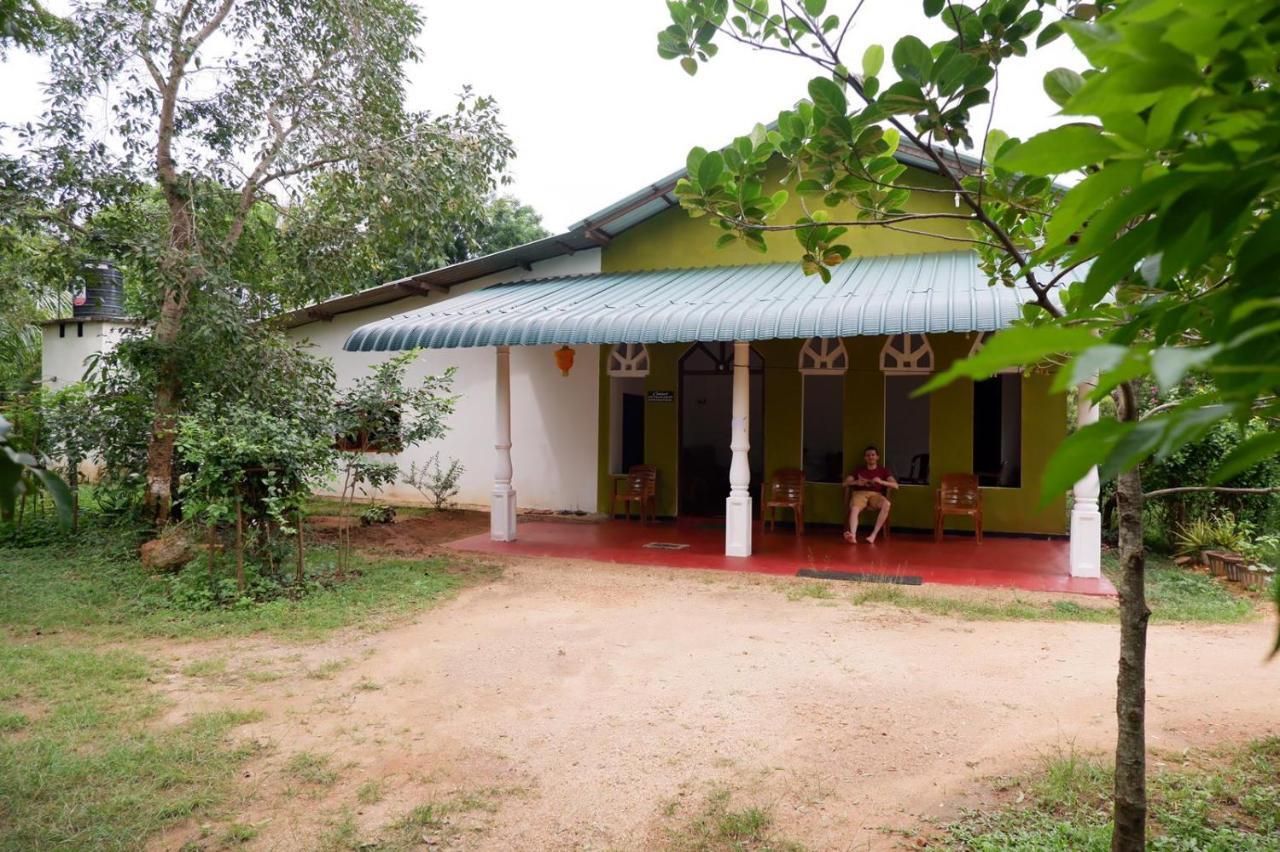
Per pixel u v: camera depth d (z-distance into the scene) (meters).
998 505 12.34
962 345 12.44
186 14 10.85
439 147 11.59
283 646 6.98
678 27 3.07
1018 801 4.16
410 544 11.86
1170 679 6.02
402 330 11.59
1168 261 0.72
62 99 10.20
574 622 7.80
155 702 5.61
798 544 11.84
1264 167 0.66
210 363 10.71
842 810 4.14
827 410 13.34
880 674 6.20
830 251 3.03
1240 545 9.81
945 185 11.95
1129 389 2.59
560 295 12.58
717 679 6.12
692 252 13.78
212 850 3.79
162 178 10.91
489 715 5.44
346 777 4.54
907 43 2.26
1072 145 0.72
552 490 15.00
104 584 8.83
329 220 11.93
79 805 4.11
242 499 8.66
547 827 4.02
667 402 14.30
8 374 16.59
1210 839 3.70
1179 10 0.63
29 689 5.82
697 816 4.11
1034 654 6.70
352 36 11.32
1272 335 0.60
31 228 10.15
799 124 2.87
